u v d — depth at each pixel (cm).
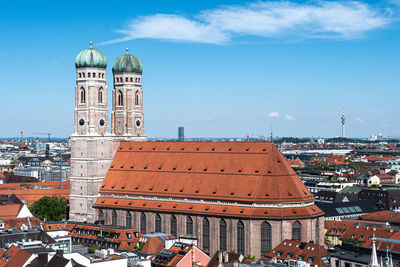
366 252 17988
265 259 19738
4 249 18662
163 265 18638
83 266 15775
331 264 17862
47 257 16712
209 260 18912
